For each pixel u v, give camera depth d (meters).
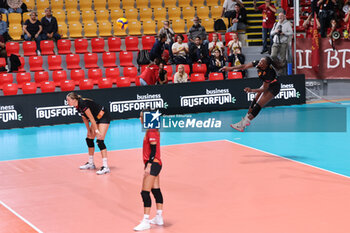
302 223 14.52
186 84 35.12
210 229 14.19
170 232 14.02
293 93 38.12
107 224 14.88
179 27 44.38
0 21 38.81
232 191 17.98
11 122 31.39
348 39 40.03
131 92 33.88
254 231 13.92
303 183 18.81
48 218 15.53
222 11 45.22
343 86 40.94
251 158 23.02
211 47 40.03
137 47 41.62
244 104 36.88
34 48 39.16
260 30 44.69
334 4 41.56
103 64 39.50
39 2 43.62
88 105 20.27
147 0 46.38
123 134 29.27
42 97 31.98
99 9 44.69
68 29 42.34
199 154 24.02
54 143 27.25
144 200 14.23
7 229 14.58
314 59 40.62
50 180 20.06
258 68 22.14
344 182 18.84
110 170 21.45
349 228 14.04
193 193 17.84
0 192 18.52
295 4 38.34
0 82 35.50
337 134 27.91
